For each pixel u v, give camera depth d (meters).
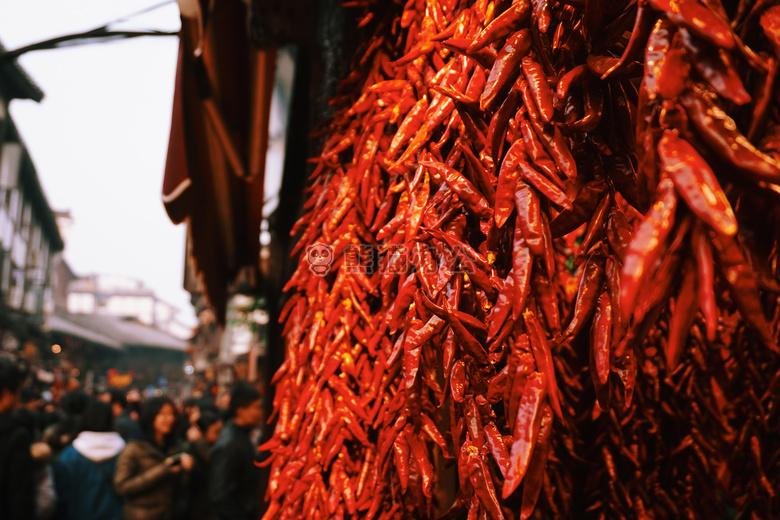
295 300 0.94
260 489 2.20
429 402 0.69
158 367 46.81
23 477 2.87
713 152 0.34
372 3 0.96
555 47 0.51
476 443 0.54
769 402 1.03
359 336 0.85
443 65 0.69
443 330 0.59
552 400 0.44
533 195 0.46
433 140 0.68
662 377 1.04
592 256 0.47
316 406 0.84
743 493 1.05
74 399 4.94
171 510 3.64
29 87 15.88
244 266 3.16
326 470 0.85
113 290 72.81
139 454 3.56
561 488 0.94
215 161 2.33
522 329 0.48
